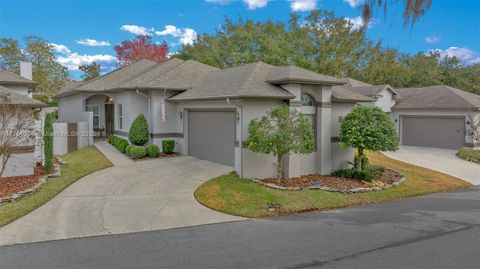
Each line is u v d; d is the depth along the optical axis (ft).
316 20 119.55
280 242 23.89
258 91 41.86
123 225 26.81
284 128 39.11
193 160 53.72
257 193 36.60
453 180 52.29
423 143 87.56
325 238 24.94
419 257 21.33
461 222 29.89
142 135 58.18
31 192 34.24
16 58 109.40
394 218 31.14
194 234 25.38
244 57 106.83
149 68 75.77
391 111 92.53
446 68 157.48
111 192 36.29
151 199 34.14
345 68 121.70
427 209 34.88
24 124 40.16
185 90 58.85
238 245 23.11
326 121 46.70
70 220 27.50
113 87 67.36
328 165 47.34
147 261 20.08
